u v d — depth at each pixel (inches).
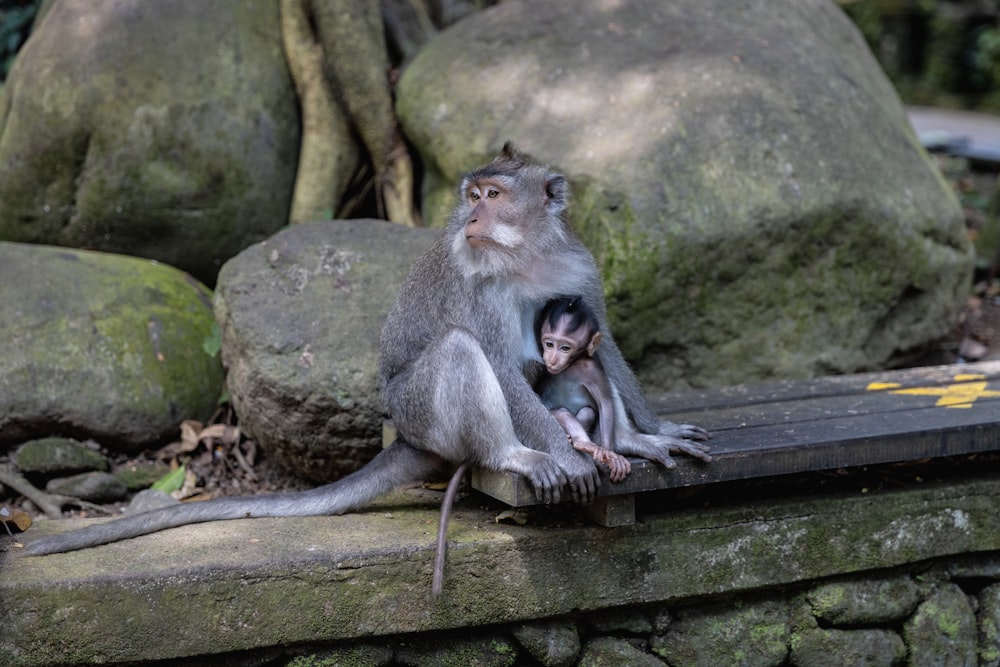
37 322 318.3
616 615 256.2
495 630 248.2
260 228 394.6
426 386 245.3
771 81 361.7
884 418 275.6
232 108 384.8
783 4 393.1
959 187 615.2
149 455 324.8
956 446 267.4
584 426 255.3
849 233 351.9
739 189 339.9
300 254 309.4
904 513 269.0
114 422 316.5
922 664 275.6
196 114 378.9
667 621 259.0
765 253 342.0
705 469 245.1
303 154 402.3
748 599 264.8
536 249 248.5
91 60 376.8
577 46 369.7
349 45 395.5
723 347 345.7
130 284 340.2
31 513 302.2
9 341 313.3
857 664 270.1
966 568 281.4
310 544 237.5
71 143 374.9
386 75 405.4
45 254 335.9
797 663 267.0
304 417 290.4
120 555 231.5
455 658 245.6
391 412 260.8
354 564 232.8
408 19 447.5
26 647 218.1
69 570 223.1
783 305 349.4
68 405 312.3
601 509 246.1
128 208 376.8
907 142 386.9
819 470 270.1
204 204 382.0
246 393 296.2
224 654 231.3
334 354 291.4
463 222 252.2
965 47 1249.4
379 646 240.1
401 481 260.5
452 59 386.3
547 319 247.0
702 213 334.3
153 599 222.7
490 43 382.0
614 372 261.9
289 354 291.0
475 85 373.1
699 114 347.9
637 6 378.3
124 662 223.5
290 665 235.1
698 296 339.3
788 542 261.0
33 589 217.5
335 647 237.1
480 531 247.0
